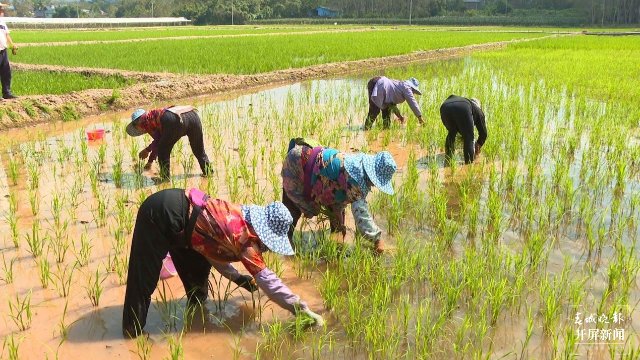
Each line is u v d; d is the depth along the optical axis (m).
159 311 4.46
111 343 4.05
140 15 105.94
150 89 13.92
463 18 84.44
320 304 4.54
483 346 3.96
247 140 9.60
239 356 3.92
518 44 32.97
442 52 28.36
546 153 8.66
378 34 44.59
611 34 48.97
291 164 5.16
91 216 6.27
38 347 3.99
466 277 4.61
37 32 49.50
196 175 7.75
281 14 98.75
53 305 4.51
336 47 28.06
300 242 5.53
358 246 5.08
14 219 6.16
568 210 6.35
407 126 10.12
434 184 7.06
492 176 7.10
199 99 14.30
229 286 4.61
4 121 10.76
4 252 5.38
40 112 11.48
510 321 4.24
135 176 7.70
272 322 4.32
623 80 15.62
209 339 4.12
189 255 4.23
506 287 4.55
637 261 5.09
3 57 11.48
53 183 7.39
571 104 12.39
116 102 12.87
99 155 8.38
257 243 4.05
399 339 4.02
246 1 93.38
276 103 13.36
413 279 4.81
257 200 6.62
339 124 10.69
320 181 5.02
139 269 4.00
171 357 3.89
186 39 34.66
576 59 22.44
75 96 12.32
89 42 30.88
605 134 9.43
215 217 3.93
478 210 6.29
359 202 5.02
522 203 6.45
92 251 5.43
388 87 9.93
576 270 5.00
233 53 23.55
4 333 4.14
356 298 4.41
